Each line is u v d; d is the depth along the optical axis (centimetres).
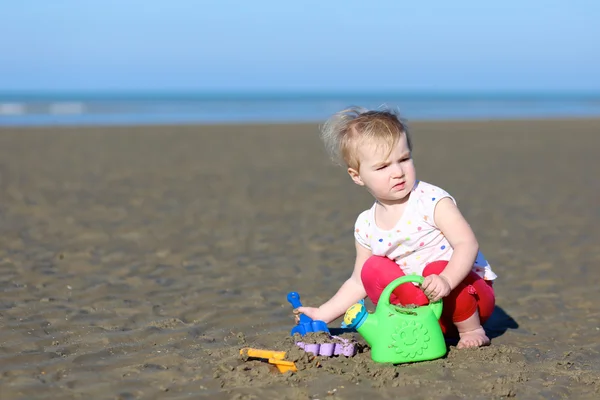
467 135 2070
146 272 539
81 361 348
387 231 362
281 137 1973
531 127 2406
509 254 608
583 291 494
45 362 347
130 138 1877
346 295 381
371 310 444
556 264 572
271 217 782
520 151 1583
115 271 542
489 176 1152
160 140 1833
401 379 320
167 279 520
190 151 1556
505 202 891
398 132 352
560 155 1489
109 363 346
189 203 877
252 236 680
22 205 845
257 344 379
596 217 783
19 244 632
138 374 331
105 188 995
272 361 335
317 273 542
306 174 1168
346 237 675
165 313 434
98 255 596
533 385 319
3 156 1397
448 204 355
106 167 1243
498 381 318
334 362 338
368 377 322
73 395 307
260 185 1039
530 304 463
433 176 1157
